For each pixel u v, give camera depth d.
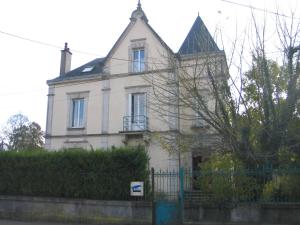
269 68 14.91
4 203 18.30
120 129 25.84
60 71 30.19
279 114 14.30
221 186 14.52
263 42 14.73
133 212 15.63
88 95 27.45
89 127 26.88
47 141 27.92
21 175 18.47
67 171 17.52
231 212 14.23
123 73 26.53
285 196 13.85
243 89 14.91
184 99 15.27
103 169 16.86
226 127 14.37
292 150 14.41
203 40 15.70
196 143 15.61
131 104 26.00
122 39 27.03
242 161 14.66
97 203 16.34
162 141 17.81
